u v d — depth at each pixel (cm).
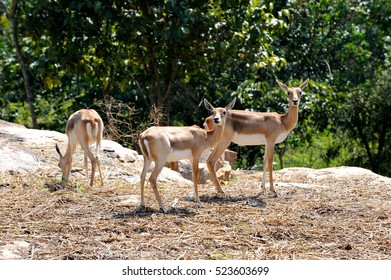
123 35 1644
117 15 1590
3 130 1385
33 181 1093
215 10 1639
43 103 2080
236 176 1315
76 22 1638
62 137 1393
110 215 912
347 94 2081
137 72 1870
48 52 1669
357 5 2100
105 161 1247
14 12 1798
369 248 807
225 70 1914
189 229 856
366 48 2253
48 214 911
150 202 991
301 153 2491
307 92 1780
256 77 1880
